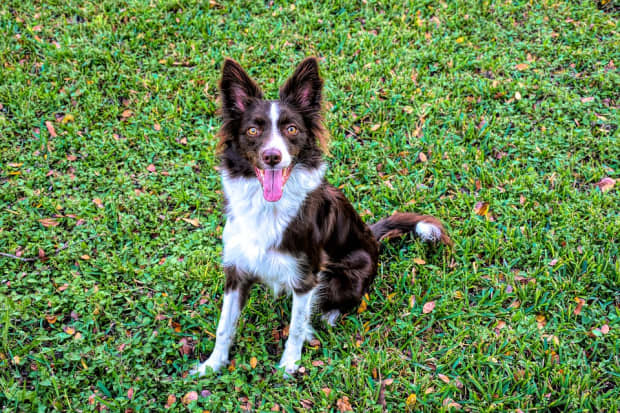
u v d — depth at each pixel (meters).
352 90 2.66
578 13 2.99
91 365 1.90
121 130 2.52
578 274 2.11
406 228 2.19
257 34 2.86
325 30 2.92
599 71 2.70
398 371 1.94
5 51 2.72
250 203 1.88
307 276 1.93
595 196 2.28
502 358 1.95
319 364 1.95
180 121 2.54
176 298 2.08
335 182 2.38
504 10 3.03
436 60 2.79
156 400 1.87
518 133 2.51
